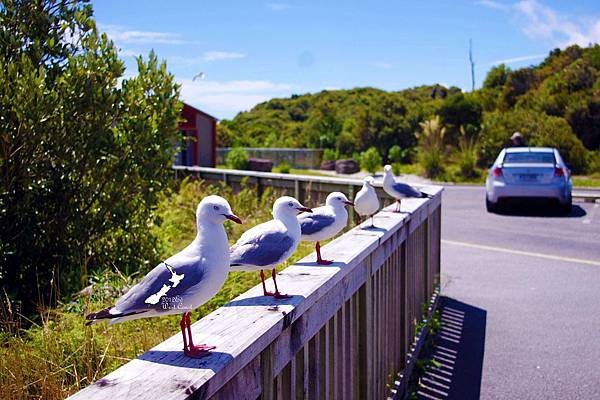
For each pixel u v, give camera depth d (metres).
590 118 37.25
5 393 3.69
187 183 16.31
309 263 3.84
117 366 4.22
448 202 19.67
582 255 11.13
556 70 50.12
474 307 8.05
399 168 36.31
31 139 7.02
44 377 3.86
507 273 9.86
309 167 46.62
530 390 5.52
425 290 7.31
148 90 8.58
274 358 2.72
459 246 12.12
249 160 32.28
